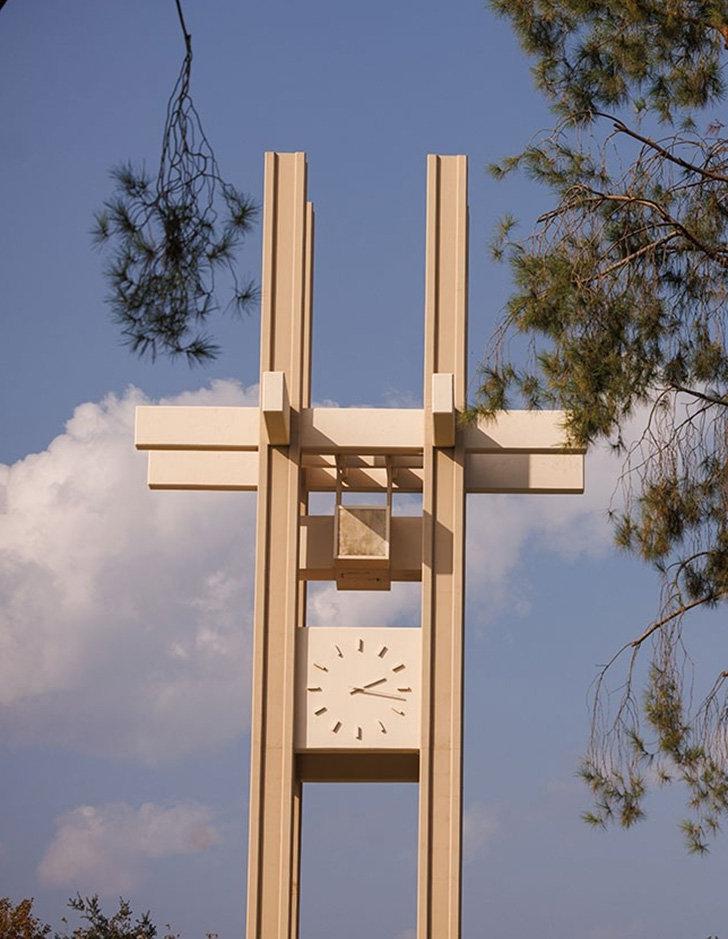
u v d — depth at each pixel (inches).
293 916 671.8
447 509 648.4
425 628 637.9
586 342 480.7
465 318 658.8
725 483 486.6
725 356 490.6
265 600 641.6
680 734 498.6
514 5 518.6
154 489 697.0
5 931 1081.4
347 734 631.2
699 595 499.2
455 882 613.9
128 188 368.8
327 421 657.0
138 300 372.5
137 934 1109.1
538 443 652.7
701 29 516.7
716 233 497.0
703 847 505.4
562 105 512.1
